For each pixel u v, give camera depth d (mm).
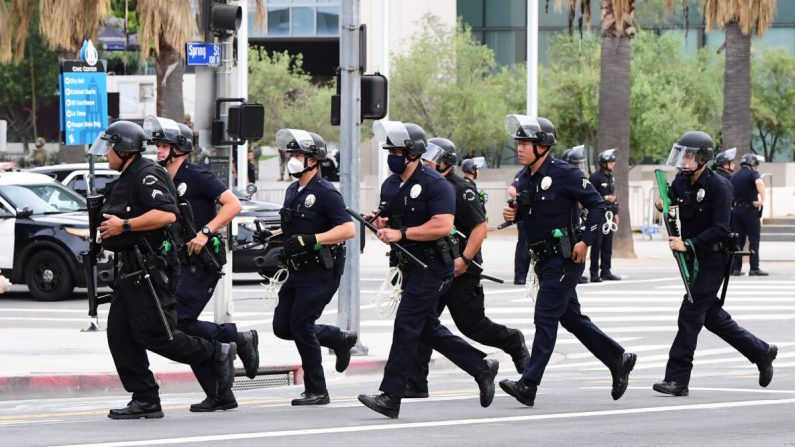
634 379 29469
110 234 21125
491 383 23266
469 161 44344
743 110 68000
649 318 42750
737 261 56750
